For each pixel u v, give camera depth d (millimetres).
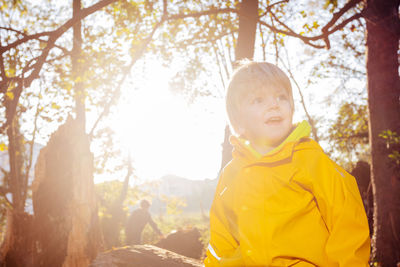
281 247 1289
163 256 2920
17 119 7453
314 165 1356
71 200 4750
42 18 8422
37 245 4574
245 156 1545
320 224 1323
